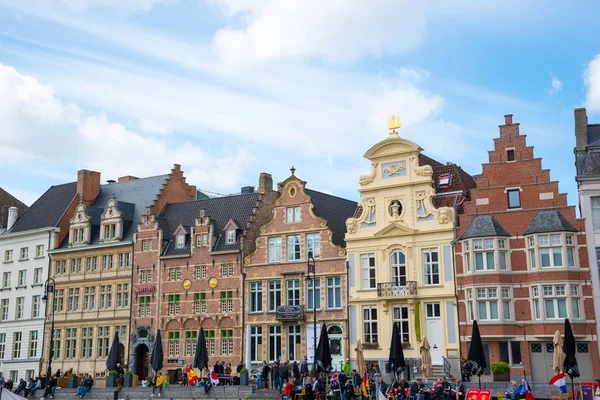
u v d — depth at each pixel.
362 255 50.22
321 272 51.31
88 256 63.81
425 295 47.06
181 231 58.97
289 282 52.53
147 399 44.28
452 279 46.38
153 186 67.06
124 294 60.41
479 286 44.97
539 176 45.47
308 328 50.94
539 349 43.59
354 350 48.84
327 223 51.94
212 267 55.94
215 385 42.81
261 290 53.56
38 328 65.38
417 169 49.12
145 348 58.97
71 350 62.75
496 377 40.88
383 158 50.69
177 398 43.34
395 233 48.91
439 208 47.66
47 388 48.31
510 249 45.22
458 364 45.06
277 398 40.09
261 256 54.00
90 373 60.44
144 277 59.47
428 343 42.81
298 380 40.62
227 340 54.03
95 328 61.38
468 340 45.06
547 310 43.44
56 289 65.19
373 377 43.19
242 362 52.59
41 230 67.25
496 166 46.72
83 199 69.12
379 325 48.41
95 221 65.38
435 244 47.44
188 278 57.00
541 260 44.06
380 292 48.34
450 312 46.12
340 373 40.09
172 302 57.38
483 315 44.78
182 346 56.06
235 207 58.75
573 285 43.12
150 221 60.28
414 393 35.97
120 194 69.00
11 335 67.31
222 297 54.94
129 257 61.03
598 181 44.06
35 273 67.31
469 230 46.12
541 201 45.06
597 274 42.97
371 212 50.50
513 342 44.19
